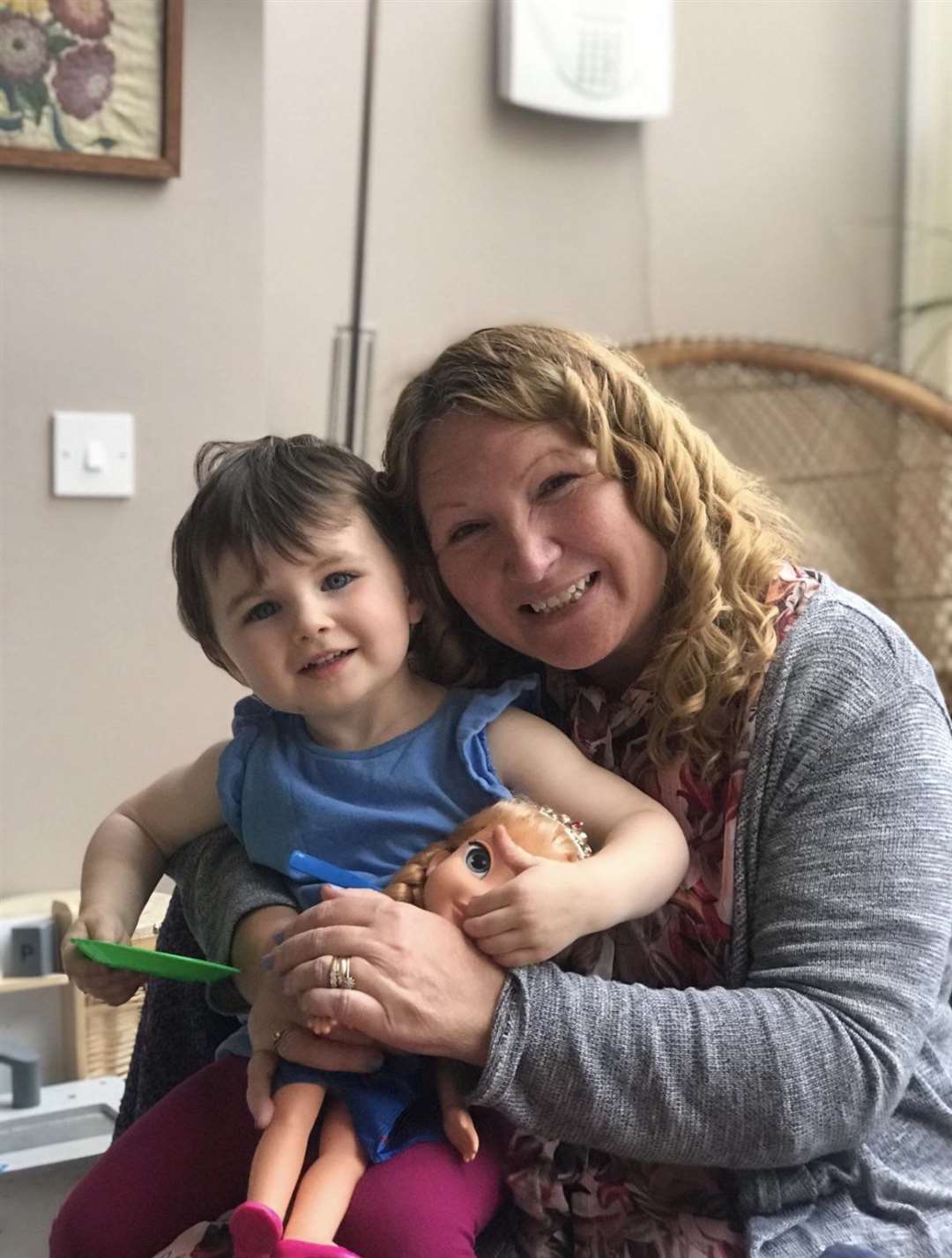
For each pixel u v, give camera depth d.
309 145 2.37
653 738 1.06
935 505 2.51
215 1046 1.22
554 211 2.60
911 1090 1.04
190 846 1.17
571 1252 1.03
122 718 2.01
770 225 2.80
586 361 1.07
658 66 2.61
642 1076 0.93
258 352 2.03
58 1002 1.78
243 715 1.17
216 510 1.06
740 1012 0.94
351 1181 0.94
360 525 1.07
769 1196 0.98
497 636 1.10
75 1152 1.44
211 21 1.96
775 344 2.46
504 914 0.94
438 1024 0.93
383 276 2.45
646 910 0.99
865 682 1.00
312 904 1.06
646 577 1.07
